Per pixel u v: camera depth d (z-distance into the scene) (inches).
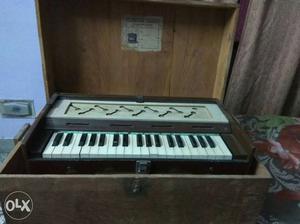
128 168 25.5
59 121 28.6
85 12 33.9
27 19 36.7
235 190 23.7
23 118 43.4
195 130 29.7
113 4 33.7
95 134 28.1
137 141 27.3
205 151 26.5
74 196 23.1
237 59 42.6
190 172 26.3
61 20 33.8
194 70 38.5
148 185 23.0
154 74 38.4
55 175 22.2
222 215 25.2
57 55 35.6
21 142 24.8
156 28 35.7
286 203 29.6
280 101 46.0
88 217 24.6
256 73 44.5
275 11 40.1
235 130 29.5
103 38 35.6
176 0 30.4
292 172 34.5
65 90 38.0
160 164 25.6
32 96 42.0
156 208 24.5
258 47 42.4
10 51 38.4
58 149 24.9
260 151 38.1
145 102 34.4
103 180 22.4
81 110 31.0
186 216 25.2
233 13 32.5
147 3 33.6
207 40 36.9
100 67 37.3
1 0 35.0
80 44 35.5
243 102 46.9
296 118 46.6
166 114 31.7
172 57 37.6
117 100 34.3
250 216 25.5
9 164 23.3
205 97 39.2
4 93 41.3
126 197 23.5
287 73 43.4
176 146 27.0
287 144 39.8
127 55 36.9
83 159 24.8
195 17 35.3
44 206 23.5
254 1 38.8
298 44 41.1
